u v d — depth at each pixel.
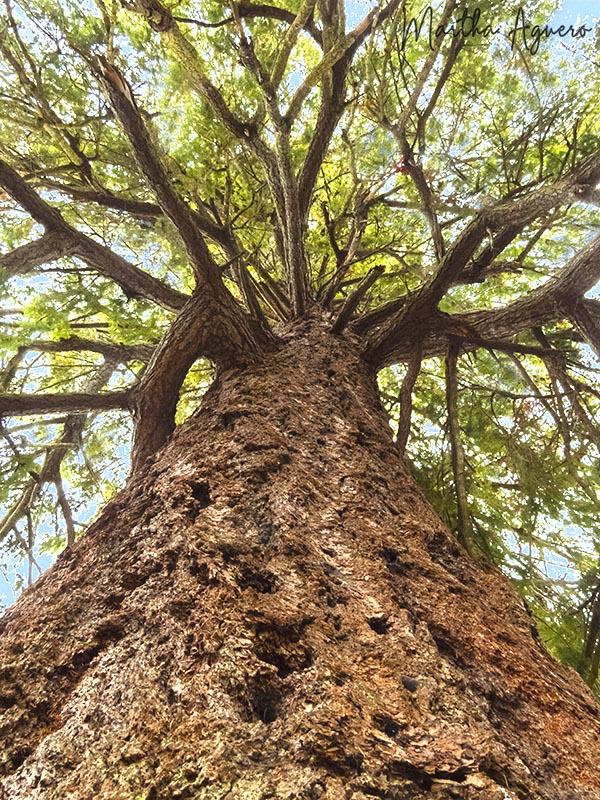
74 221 4.43
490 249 3.61
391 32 3.34
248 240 4.71
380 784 0.91
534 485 3.68
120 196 4.34
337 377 2.98
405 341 3.45
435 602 1.55
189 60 2.44
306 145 5.19
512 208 2.96
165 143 3.84
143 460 2.76
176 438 2.38
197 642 1.22
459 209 3.56
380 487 2.07
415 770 0.95
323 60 2.43
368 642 1.28
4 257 3.03
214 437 2.22
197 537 1.56
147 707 1.09
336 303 4.93
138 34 3.86
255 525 1.67
